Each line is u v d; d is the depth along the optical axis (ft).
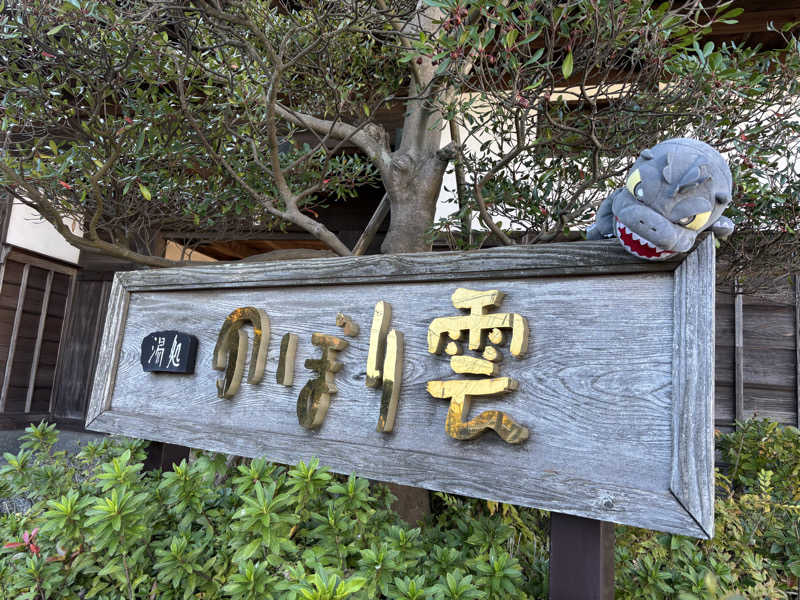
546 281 5.05
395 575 5.10
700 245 4.25
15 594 5.43
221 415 6.75
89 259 19.74
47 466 7.32
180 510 5.70
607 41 6.02
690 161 3.71
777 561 8.27
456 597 4.43
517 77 6.06
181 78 8.11
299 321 6.50
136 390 7.64
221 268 7.14
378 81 11.03
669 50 6.50
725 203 3.82
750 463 11.38
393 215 10.00
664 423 4.25
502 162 7.98
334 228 18.06
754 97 7.20
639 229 3.84
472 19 6.29
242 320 6.79
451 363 5.20
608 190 10.02
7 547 5.43
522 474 4.65
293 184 11.59
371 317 5.98
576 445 4.57
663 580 6.36
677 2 12.01
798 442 10.98
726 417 14.48
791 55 6.75
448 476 4.97
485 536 6.04
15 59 7.92
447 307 5.54
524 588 6.41
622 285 4.70
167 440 6.93
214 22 8.05
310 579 4.17
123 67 7.61
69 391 18.88
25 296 18.06
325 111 11.00
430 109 9.29
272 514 4.61
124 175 9.62
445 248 15.55
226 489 6.97
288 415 6.24
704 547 7.85
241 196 11.02
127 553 5.55
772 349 14.51
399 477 5.21
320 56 8.28
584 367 4.69
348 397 5.89
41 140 8.58
